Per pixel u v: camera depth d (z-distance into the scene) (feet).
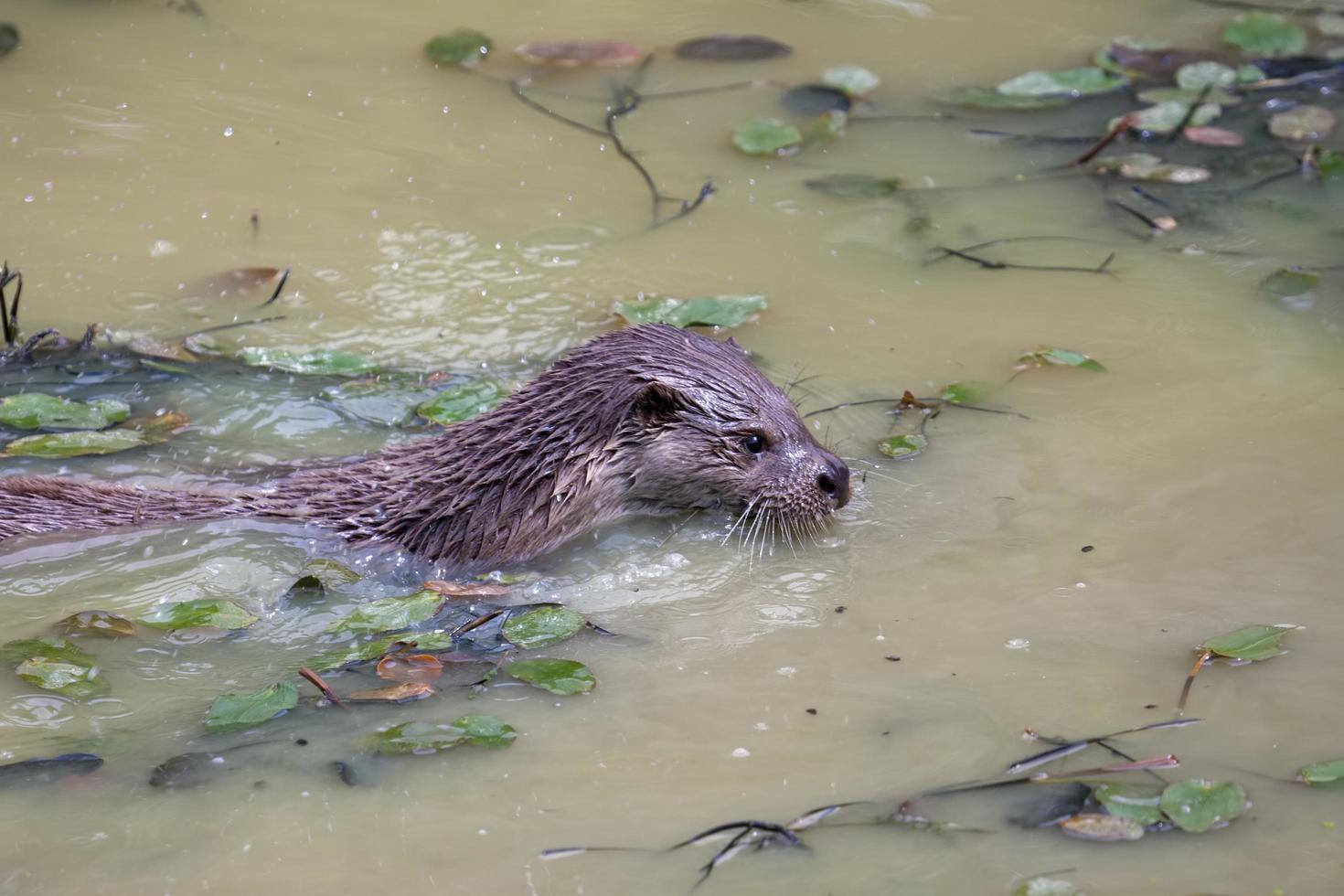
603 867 21.18
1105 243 42.68
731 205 44.88
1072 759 23.29
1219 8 57.36
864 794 22.67
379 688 25.43
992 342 37.93
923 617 27.78
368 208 44.11
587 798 22.72
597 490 30.58
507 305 39.60
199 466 32.78
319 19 55.88
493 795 22.81
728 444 30.76
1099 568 29.04
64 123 47.75
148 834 21.85
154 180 45.09
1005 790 22.61
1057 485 32.12
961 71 53.06
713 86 52.06
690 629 27.81
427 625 27.61
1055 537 30.25
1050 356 36.14
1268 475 31.99
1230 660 25.71
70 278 40.29
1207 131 48.16
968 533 30.58
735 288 40.40
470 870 21.16
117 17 54.95
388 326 38.68
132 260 41.32
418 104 50.37
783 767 23.41
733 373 31.37
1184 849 21.17
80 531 29.68
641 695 25.54
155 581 28.71
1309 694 24.79
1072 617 27.45
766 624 27.86
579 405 30.37
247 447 33.60
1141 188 45.52
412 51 53.83
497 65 53.21
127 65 51.78
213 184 45.06
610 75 52.70
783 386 35.94
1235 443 33.32
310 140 47.80
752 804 22.54
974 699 25.09
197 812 22.31
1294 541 29.60
